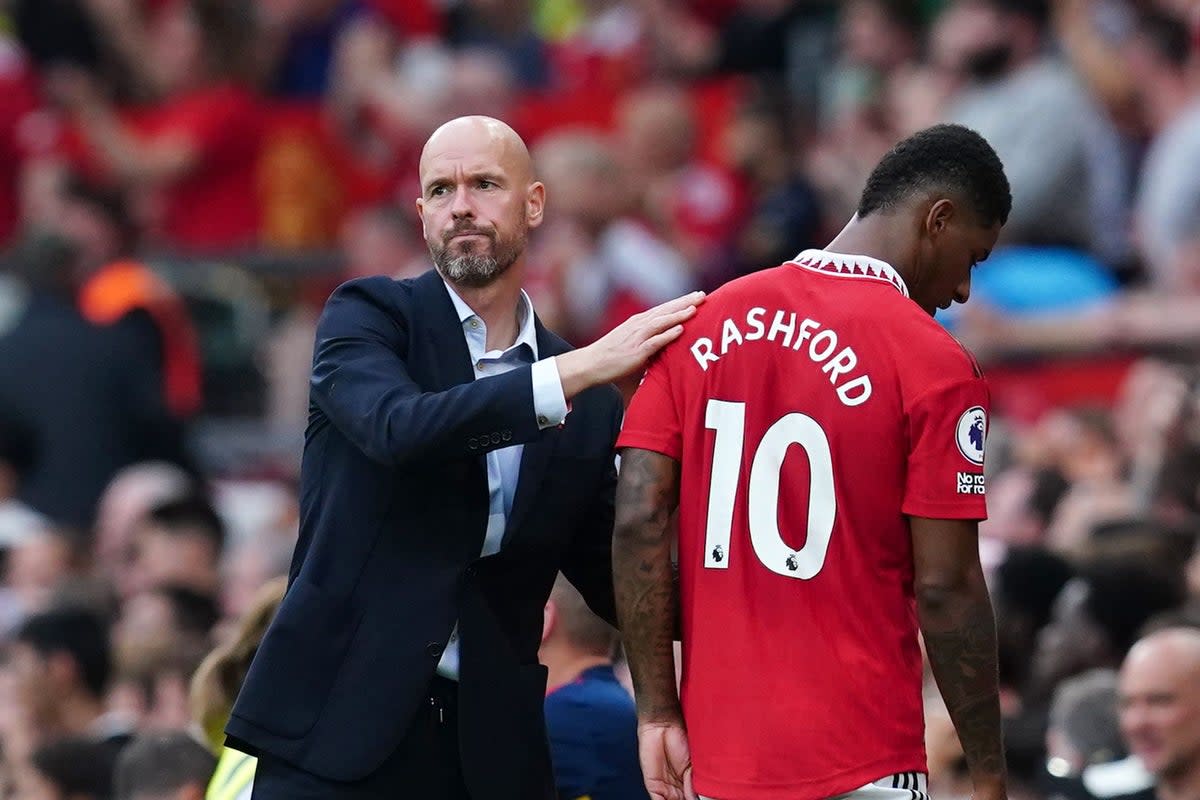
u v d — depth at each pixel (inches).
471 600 636.1
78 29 1883.6
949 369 585.6
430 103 1768.0
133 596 1267.2
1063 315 1353.3
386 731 621.6
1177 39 1486.2
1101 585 953.5
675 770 613.9
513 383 611.2
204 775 832.9
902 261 608.7
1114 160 1475.1
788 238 1535.4
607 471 663.1
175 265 1747.0
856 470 588.4
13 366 1485.0
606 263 1508.4
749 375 603.8
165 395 1502.2
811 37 1765.5
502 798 636.1
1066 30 1505.9
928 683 904.9
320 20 1898.4
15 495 1483.8
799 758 587.2
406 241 1630.2
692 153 1640.0
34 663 1122.0
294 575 644.1
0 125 1838.1
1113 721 864.9
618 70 1819.6
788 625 592.7
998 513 1154.0
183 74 1871.3
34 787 993.5
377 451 613.0
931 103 1523.1
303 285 1744.6
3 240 1828.2
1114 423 1240.2
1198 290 1374.3
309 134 1808.6
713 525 605.0
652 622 615.5
